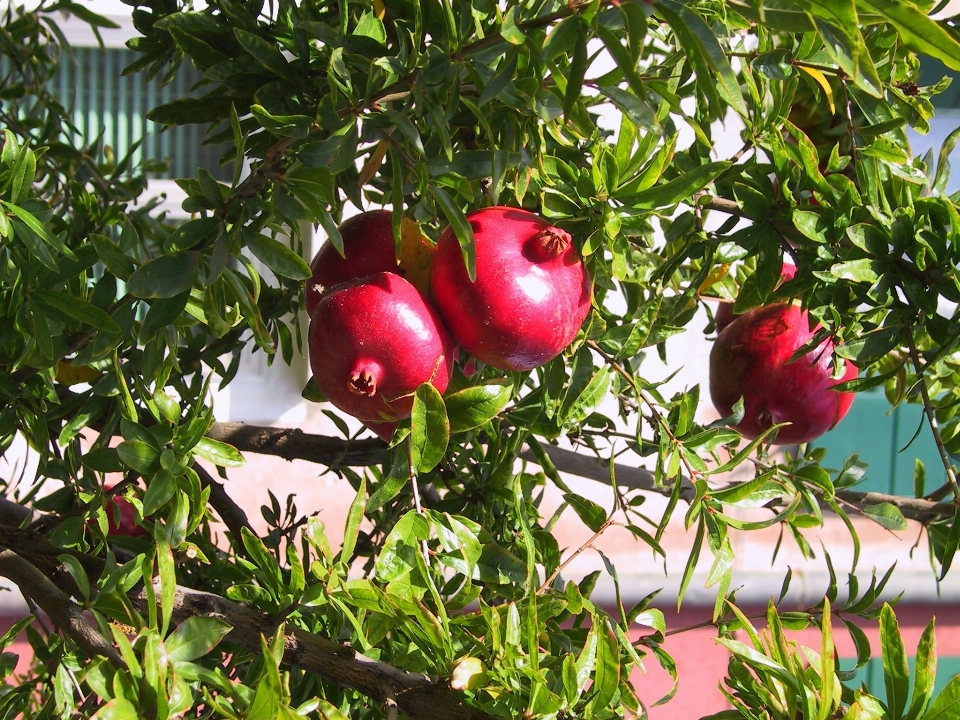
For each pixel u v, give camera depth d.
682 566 4.10
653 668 3.79
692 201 1.21
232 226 0.94
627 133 0.97
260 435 1.49
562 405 1.13
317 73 1.01
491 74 0.86
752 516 4.27
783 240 1.15
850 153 1.17
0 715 1.13
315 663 0.96
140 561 0.94
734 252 1.16
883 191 1.14
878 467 4.38
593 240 0.95
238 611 1.00
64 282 1.04
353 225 1.04
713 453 1.15
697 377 3.66
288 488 3.85
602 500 3.95
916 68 1.29
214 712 1.01
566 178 1.05
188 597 1.00
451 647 0.90
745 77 1.18
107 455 1.05
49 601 0.97
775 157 1.11
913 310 1.05
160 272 0.92
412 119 1.01
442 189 0.89
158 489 0.98
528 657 0.89
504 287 0.89
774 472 1.16
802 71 1.11
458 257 0.91
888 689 0.91
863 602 1.29
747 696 1.06
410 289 0.92
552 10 0.80
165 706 0.74
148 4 1.29
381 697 0.93
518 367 0.95
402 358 0.89
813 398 1.38
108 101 3.61
